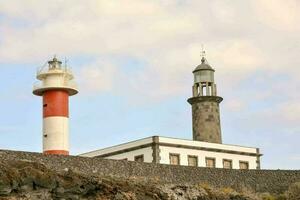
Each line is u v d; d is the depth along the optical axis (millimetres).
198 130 79000
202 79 80812
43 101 62156
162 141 67000
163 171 51844
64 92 62094
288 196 53969
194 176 53438
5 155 43750
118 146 70250
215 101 79500
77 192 43469
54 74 61594
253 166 74938
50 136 60656
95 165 48094
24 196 41094
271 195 54938
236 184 55188
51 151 60344
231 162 72875
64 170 45406
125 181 47156
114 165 49219
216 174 54750
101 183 45062
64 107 61844
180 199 48344
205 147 70875
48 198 42000
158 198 46844
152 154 66375
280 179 56719
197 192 50000
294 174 56969
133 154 68438
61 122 61125
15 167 42188
